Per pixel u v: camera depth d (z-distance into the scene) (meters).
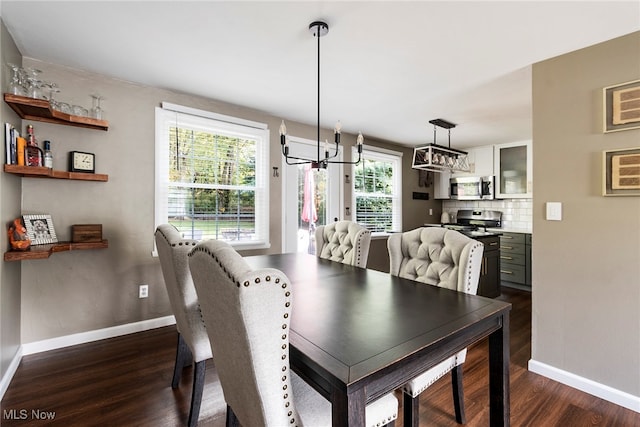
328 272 2.01
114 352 2.40
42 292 2.38
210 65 2.39
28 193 2.30
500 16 1.73
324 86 2.78
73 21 1.83
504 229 4.95
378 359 0.89
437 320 1.18
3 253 1.89
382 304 1.37
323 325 1.13
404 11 1.71
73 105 2.42
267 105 3.26
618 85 1.84
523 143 4.72
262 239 3.53
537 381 2.10
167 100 2.91
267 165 3.54
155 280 2.88
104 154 2.61
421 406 1.81
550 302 2.14
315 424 1.03
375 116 3.60
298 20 1.80
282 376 0.90
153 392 1.90
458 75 2.52
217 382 2.04
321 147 4.09
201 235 3.17
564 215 2.07
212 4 1.67
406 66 2.36
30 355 2.32
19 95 1.95
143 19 1.81
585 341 1.99
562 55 2.11
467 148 5.36
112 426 1.61
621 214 1.85
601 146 1.91
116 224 2.68
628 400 1.82
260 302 0.81
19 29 1.93
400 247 2.01
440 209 6.02
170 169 2.98
